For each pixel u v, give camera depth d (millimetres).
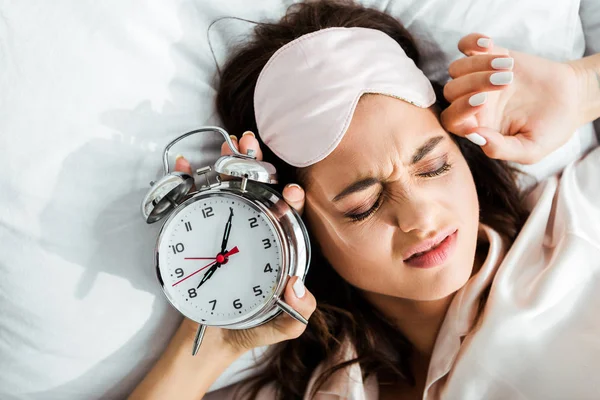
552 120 1149
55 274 1118
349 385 1194
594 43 1363
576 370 1066
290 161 1004
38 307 1126
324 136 960
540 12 1260
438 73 1257
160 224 1140
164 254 1024
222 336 1148
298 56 988
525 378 1095
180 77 1146
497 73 975
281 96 998
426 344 1239
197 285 1018
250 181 1025
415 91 985
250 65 1097
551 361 1081
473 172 1267
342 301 1269
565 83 1159
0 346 1153
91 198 1113
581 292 1096
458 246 1010
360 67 967
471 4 1236
